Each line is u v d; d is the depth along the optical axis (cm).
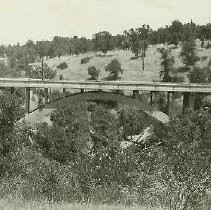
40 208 1498
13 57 19762
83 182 2272
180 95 12338
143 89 7769
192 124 3716
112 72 15800
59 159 4453
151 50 19112
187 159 1666
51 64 19712
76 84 7694
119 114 9138
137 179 2195
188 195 1541
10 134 1944
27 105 7562
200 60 17088
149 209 1678
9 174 1997
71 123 6712
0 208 1437
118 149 2508
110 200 2162
